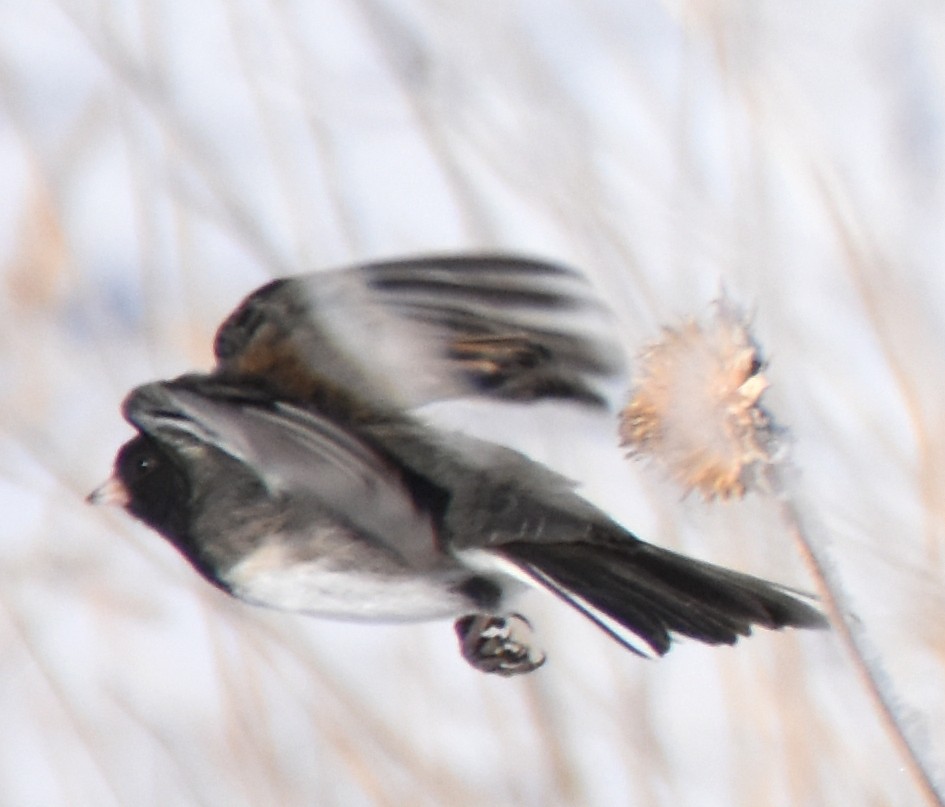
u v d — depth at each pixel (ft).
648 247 11.76
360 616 11.26
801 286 12.01
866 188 12.29
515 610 11.27
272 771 11.62
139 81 12.00
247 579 11.28
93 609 11.92
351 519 11.21
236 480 11.27
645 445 11.01
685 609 11.18
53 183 12.20
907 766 10.95
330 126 12.09
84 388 12.03
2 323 12.07
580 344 11.20
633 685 11.62
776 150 11.88
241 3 12.12
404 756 11.60
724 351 11.01
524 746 11.63
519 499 11.24
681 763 11.65
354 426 11.21
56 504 11.96
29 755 11.82
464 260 11.15
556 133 11.84
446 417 11.27
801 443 11.65
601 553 11.23
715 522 11.57
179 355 11.89
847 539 11.54
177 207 11.93
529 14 12.88
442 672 11.77
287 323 11.18
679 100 11.89
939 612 11.49
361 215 12.24
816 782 11.51
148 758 11.72
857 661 10.98
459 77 11.91
